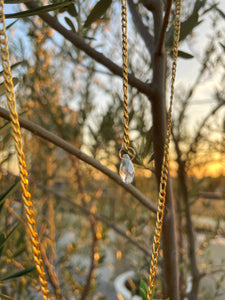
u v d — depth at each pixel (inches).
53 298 10.3
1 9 2.6
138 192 5.3
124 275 18.9
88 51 5.1
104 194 16.1
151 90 5.3
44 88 11.6
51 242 11.2
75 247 12.0
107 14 9.6
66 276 11.1
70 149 4.4
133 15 6.4
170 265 5.7
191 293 10.4
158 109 5.3
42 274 2.8
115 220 14.0
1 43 2.6
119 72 5.1
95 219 11.0
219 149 11.8
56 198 13.8
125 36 3.6
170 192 5.6
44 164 12.9
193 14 5.0
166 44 5.3
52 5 3.3
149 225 12.9
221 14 7.1
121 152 4.7
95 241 10.8
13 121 2.7
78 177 12.3
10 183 8.8
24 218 7.8
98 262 10.8
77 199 14.5
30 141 11.2
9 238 4.1
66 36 5.1
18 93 10.7
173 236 5.7
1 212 4.2
